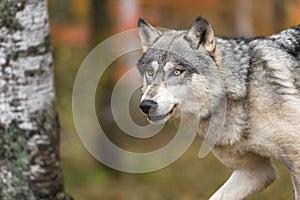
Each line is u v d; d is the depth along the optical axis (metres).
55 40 22.75
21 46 7.83
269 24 24.28
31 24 7.86
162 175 22.89
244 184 10.73
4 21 7.78
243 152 10.34
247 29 25.23
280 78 10.04
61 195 8.17
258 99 9.92
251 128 9.99
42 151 7.96
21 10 7.80
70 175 23.83
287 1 22.67
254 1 24.72
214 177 19.86
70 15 25.86
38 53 7.91
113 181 24.08
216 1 24.22
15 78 7.85
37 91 7.93
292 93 10.01
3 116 7.88
